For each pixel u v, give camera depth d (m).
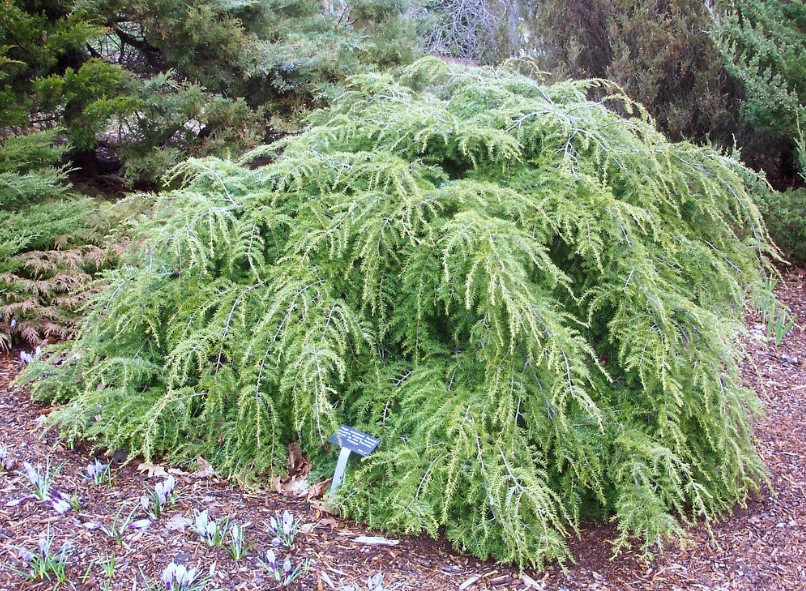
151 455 2.74
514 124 2.88
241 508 2.46
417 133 2.75
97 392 2.74
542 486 2.30
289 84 6.25
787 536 2.55
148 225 2.98
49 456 2.67
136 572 2.08
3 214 3.93
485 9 11.45
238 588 2.04
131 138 5.85
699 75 5.63
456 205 2.66
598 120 2.89
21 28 4.70
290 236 2.71
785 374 3.96
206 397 2.73
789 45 5.25
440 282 2.48
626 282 2.54
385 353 2.76
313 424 2.59
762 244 3.04
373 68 6.43
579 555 2.41
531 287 2.52
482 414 2.36
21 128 4.96
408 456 2.36
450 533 2.32
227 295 2.71
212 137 5.94
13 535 2.21
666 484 2.50
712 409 2.61
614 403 2.69
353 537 2.36
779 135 5.45
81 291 3.84
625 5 6.02
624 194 2.85
